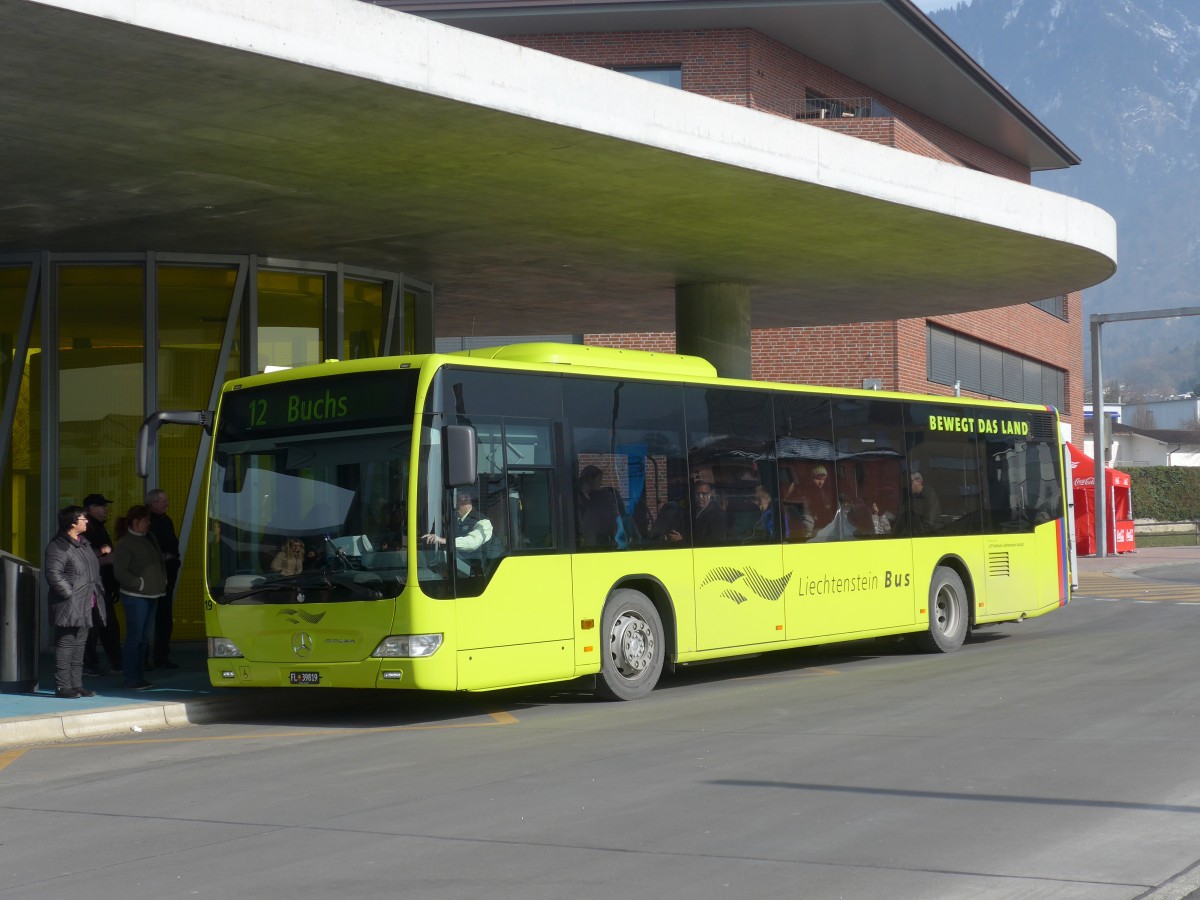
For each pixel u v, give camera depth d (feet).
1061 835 24.02
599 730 38.11
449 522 40.34
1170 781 28.55
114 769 34.60
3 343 60.08
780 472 52.08
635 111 46.80
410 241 60.85
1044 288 75.97
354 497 41.09
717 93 107.86
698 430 48.98
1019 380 148.15
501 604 41.32
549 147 47.06
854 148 54.44
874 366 114.73
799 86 113.80
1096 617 76.38
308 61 38.27
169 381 60.49
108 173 48.29
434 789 29.78
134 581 47.26
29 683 46.75
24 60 37.37
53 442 59.00
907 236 62.23
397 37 40.27
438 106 42.27
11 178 48.65
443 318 84.17
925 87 124.77
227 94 40.57
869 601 55.42
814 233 61.21
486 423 41.83
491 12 104.83
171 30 35.60
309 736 39.63
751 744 34.40
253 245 60.49
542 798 28.30
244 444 43.50
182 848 24.98
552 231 59.52
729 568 49.21
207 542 43.62
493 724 40.63
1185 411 583.17
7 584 46.50
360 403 41.63
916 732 35.60
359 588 40.19
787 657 60.54
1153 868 21.76
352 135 44.93
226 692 46.29
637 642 45.70
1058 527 67.41
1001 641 64.44
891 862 22.40
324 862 23.40
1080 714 38.11
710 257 65.98
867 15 105.40
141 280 60.49
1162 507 228.02
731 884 21.27
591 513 44.60
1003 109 132.16
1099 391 140.05
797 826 25.11
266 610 41.78
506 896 20.89
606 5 104.58
